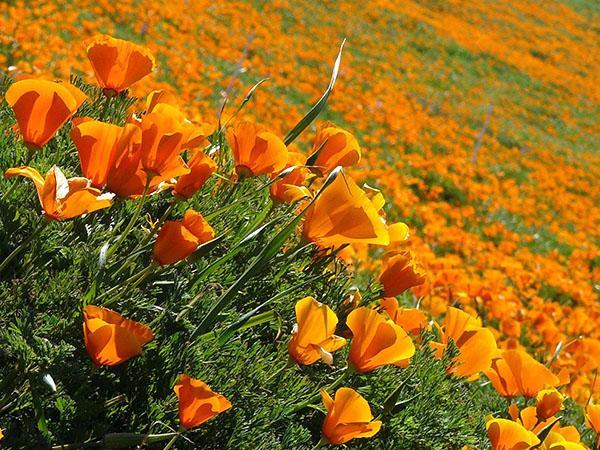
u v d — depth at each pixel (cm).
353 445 81
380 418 83
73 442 67
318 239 73
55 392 66
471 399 100
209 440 72
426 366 88
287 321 82
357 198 71
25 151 78
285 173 77
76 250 72
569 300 345
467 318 90
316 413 81
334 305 86
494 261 338
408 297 176
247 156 78
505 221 473
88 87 93
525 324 223
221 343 73
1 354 68
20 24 367
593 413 101
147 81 324
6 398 66
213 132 95
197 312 77
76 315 68
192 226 72
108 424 69
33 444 65
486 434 94
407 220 376
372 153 448
